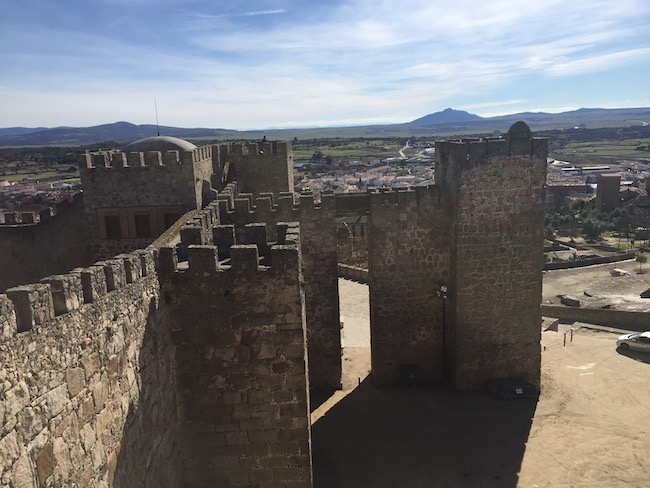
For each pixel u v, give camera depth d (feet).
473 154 81.97
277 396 48.70
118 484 36.81
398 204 87.81
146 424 41.91
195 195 89.35
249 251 46.16
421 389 91.50
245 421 49.24
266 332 47.57
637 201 347.56
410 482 68.69
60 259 94.17
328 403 88.02
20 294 26.99
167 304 46.98
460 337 88.12
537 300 87.56
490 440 76.48
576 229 320.09
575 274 201.87
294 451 49.90
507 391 86.69
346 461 73.10
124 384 38.11
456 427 79.92
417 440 77.20
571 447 73.92
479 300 86.99
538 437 76.54
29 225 92.58
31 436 27.17
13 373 25.75
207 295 46.88
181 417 49.14
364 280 161.27
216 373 48.26
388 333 92.68
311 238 86.53
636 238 291.17
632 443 74.13
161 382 45.37
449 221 87.92
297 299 46.93
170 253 45.98
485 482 68.03
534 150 82.33
